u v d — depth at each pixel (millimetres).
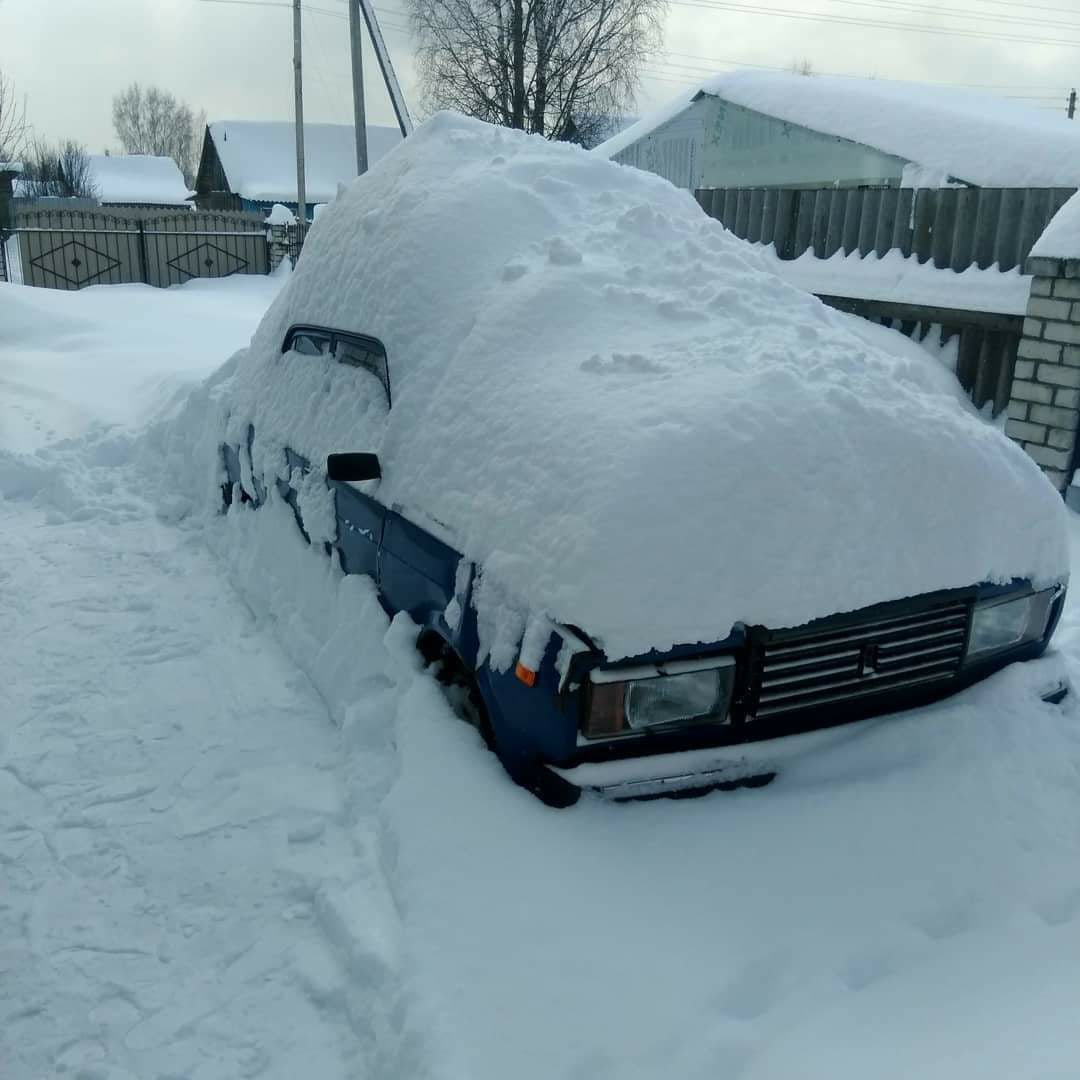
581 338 3617
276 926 2949
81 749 3934
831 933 2568
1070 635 4781
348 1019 2607
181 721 4113
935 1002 2365
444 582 3338
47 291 16172
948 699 3291
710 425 2990
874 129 12344
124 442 8000
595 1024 2334
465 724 3355
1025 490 3379
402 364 3979
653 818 2850
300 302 5082
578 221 4383
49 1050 2559
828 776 2982
